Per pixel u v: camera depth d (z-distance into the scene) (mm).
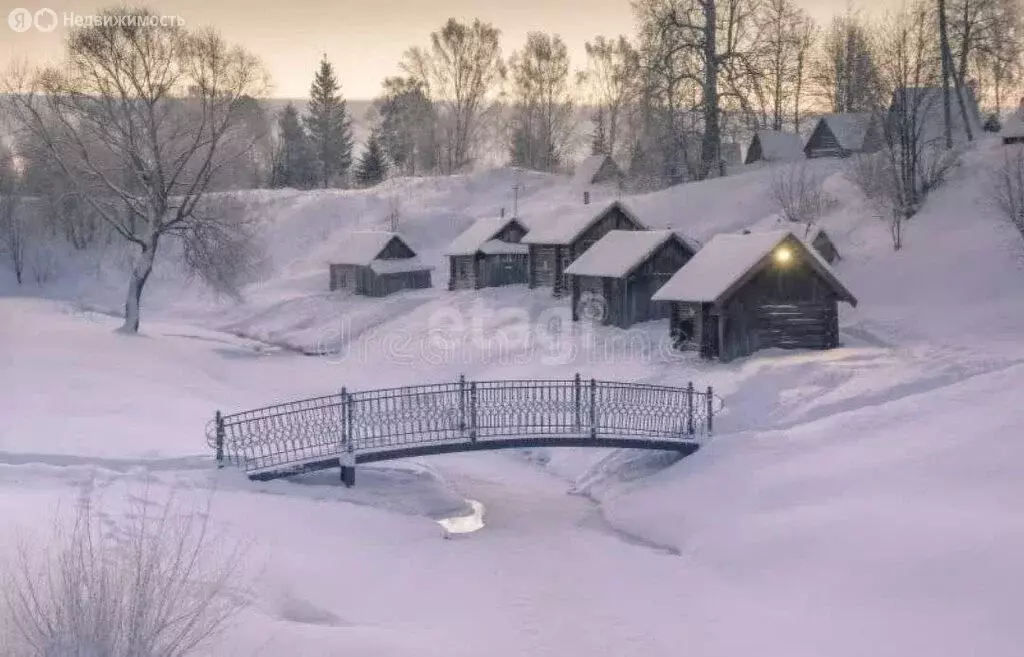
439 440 23703
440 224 77688
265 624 12555
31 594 10156
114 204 48125
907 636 12633
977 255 44312
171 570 12094
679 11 64750
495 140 123562
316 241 78188
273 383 39875
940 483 17844
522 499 24547
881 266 46844
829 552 16219
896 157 53406
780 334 33906
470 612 15320
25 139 51625
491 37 109938
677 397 26641
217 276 48844
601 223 50656
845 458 20766
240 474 21188
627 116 102625
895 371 28125
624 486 24344
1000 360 28094
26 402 28766
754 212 59000
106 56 43469
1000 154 52781
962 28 63562
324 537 18234
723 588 16469
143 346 41562
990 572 13438
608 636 14383
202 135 46812
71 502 16297
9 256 68500
